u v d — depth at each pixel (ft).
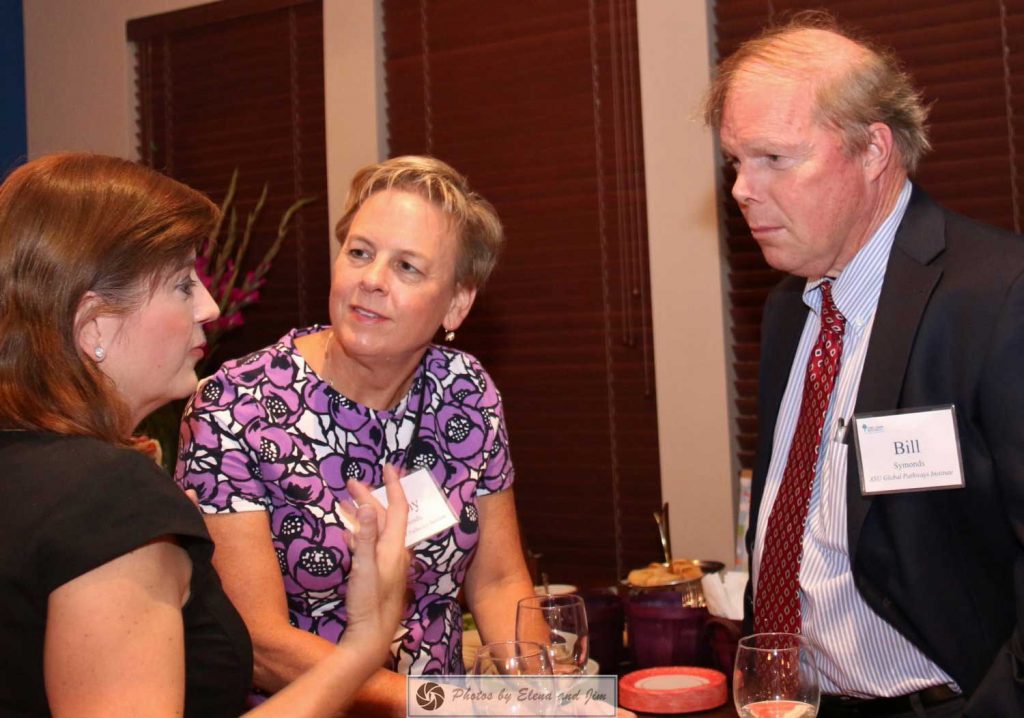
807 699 4.10
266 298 11.58
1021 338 4.41
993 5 8.14
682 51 9.13
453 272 5.09
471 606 5.63
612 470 9.93
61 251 3.31
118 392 3.51
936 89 8.38
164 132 12.09
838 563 5.07
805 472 5.27
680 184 9.20
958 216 5.04
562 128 9.99
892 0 8.48
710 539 9.16
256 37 11.48
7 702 3.15
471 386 5.56
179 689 3.13
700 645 5.92
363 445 5.08
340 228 5.19
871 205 4.99
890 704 4.90
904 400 4.72
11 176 3.50
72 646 3.02
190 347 3.67
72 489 3.16
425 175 5.06
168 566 3.26
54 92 12.39
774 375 5.79
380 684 4.55
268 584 4.69
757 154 4.89
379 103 10.72
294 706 3.40
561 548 10.23
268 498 4.86
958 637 4.65
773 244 5.03
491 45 10.28
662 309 9.31
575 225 9.98
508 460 5.67
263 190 11.53
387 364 4.95
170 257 3.51
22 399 3.28
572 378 10.11
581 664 4.41
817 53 4.88
